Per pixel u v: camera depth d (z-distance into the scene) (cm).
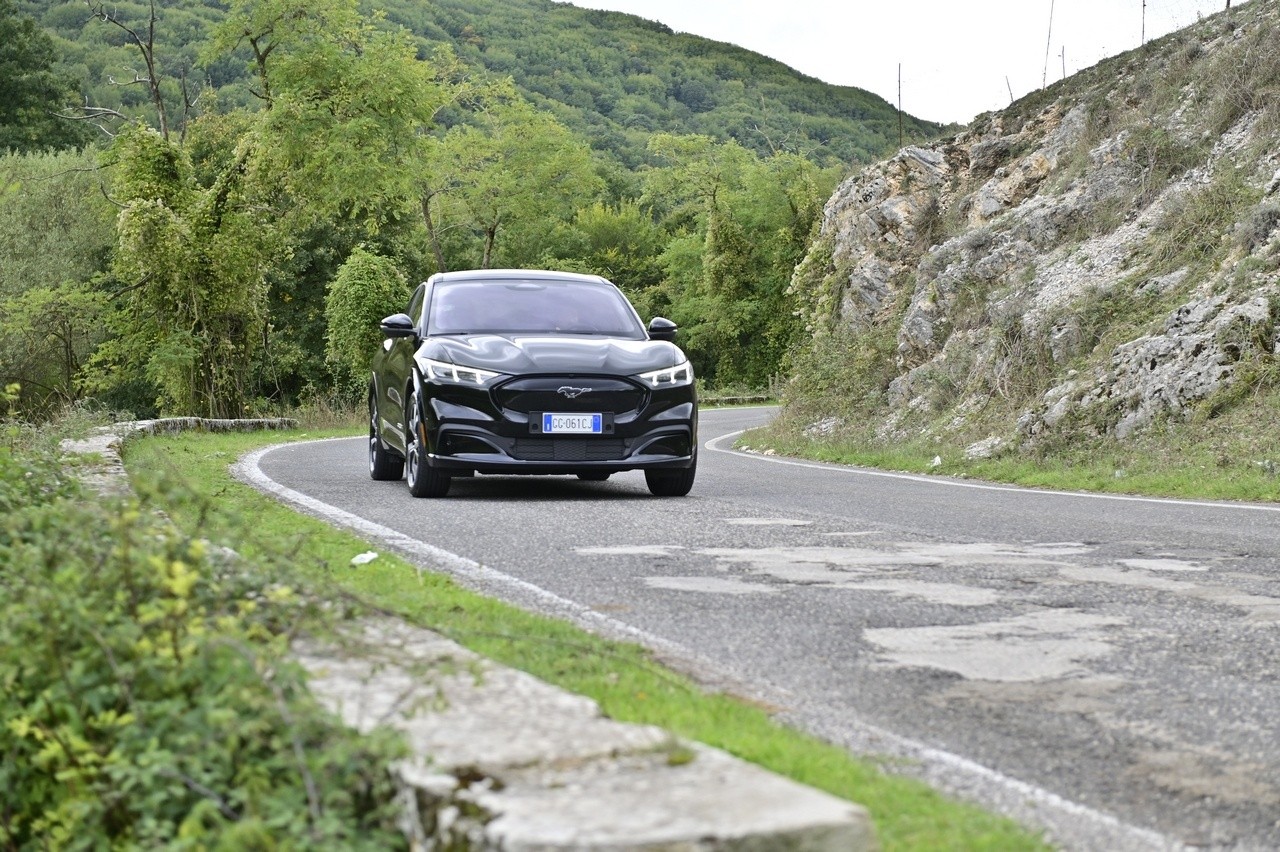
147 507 446
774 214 8750
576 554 791
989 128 3005
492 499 1147
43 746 349
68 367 4703
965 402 2200
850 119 18762
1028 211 2531
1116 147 2403
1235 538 905
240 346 3972
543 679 439
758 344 8719
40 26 8331
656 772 257
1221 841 320
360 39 4097
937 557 794
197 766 288
